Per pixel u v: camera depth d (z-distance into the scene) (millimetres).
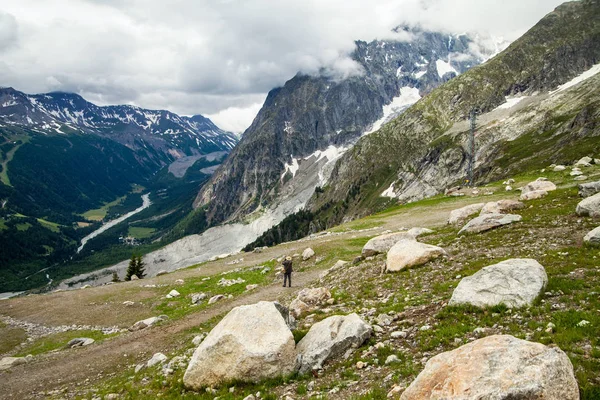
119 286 51906
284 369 15164
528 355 9266
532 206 35469
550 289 16188
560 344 11695
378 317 18484
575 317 13094
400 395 10992
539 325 13266
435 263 25500
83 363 26578
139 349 27531
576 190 38062
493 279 16750
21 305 47344
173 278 52812
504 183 71812
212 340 16141
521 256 22203
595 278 16438
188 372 16250
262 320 16484
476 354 9836
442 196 79438
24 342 36250
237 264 55375
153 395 17047
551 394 8398
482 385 8828
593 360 10492
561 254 20594
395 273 26125
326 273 35188
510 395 8414
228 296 38562
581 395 9195
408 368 12781
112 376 23219
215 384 15562
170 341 27984
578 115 176500
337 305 23625
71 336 36125
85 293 49625
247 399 13516
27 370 26625
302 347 16531
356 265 32656
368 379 13094
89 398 19438
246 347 15438
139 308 42156
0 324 41562
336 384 13414
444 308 17141
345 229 65000
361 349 15641
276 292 35281
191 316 33312
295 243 63000
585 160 67250
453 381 9320
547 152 164750
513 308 15023
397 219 64500
